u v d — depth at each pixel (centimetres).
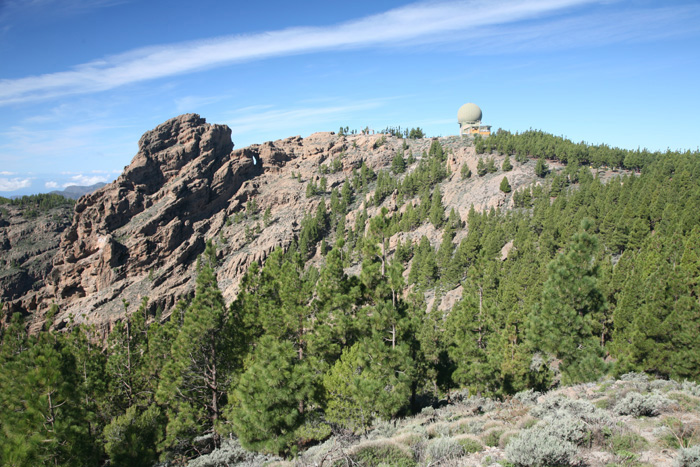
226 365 3294
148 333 4541
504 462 1188
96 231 14300
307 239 13762
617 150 13988
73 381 2080
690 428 1266
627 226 7688
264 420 1817
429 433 1730
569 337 2441
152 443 2717
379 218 2752
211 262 13425
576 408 1543
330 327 3147
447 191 14162
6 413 1827
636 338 3086
